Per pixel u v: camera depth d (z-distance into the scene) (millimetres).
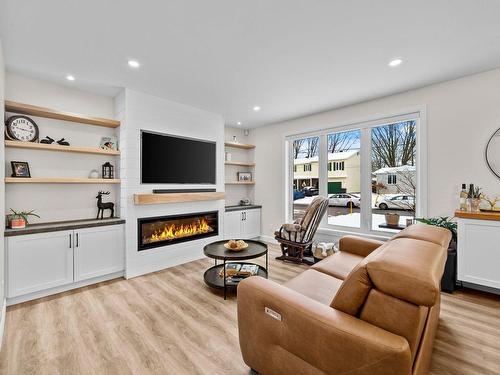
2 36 1973
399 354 874
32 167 2727
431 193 2990
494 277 2328
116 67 2533
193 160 3820
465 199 2650
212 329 1957
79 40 2055
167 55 2305
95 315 2156
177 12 1729
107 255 2930
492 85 2605
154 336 1862
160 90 3148
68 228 2629
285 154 4680
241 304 1431
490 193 2617
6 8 1658
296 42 2105
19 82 2664
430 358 1505
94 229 2820
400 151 3367
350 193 3859
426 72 2652
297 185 4633
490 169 2615
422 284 892
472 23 1845
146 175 3256
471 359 1605
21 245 2348
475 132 2701
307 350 1113
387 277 969
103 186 3242
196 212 3852
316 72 2654
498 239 2309
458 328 1950
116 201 3309
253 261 3744
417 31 1946
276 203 4840
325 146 4109
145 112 3246
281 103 3643
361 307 1095
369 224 3627
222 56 2328
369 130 3592
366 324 1017
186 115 3721
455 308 2268
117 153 3113
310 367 1114
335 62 2439
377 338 930
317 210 3508
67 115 2766
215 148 4145
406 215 3324
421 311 960
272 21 1834
